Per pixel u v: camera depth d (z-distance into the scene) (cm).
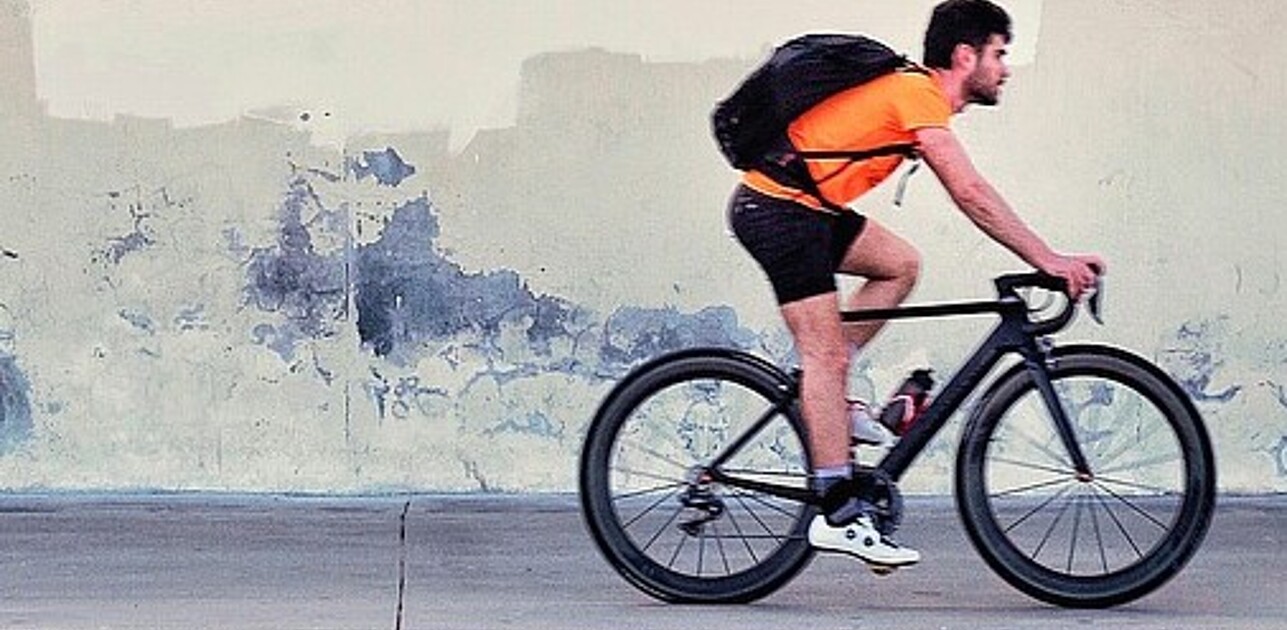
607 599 632
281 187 764
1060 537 714
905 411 600
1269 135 774
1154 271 777
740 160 588
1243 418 782
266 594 642
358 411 774
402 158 766
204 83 760
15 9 755
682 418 730
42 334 766
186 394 771
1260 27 770
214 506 767
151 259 766
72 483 771
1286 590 651
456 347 773
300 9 760
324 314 770
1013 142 772
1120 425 739
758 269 771
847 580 664
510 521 753
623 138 767
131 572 673
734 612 612
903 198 771
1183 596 642
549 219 770
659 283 771
